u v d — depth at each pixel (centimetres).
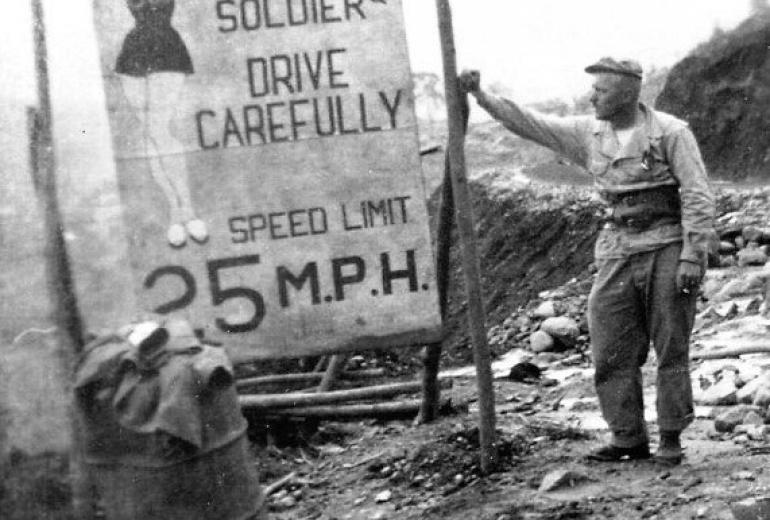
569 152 644
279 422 826
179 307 612
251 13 616
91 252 386
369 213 622
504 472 650
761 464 598
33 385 348
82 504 354
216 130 615
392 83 621
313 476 743
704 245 594
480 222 1841
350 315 623
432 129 2870
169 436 392
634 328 629
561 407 890
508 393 970
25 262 353
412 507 628
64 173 371
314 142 621
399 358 1197
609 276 629
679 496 549
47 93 371
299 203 621
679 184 611
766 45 1875
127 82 606
